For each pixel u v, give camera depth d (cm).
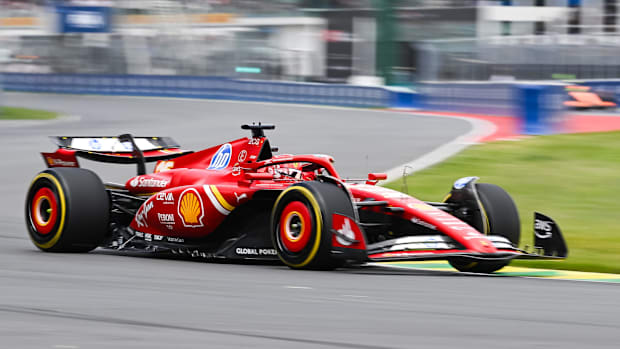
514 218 2409
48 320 1473
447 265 2564
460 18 14312
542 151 6072
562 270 2516
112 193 2697
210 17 16462
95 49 17538
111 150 2823
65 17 17650
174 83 15838
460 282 2081
